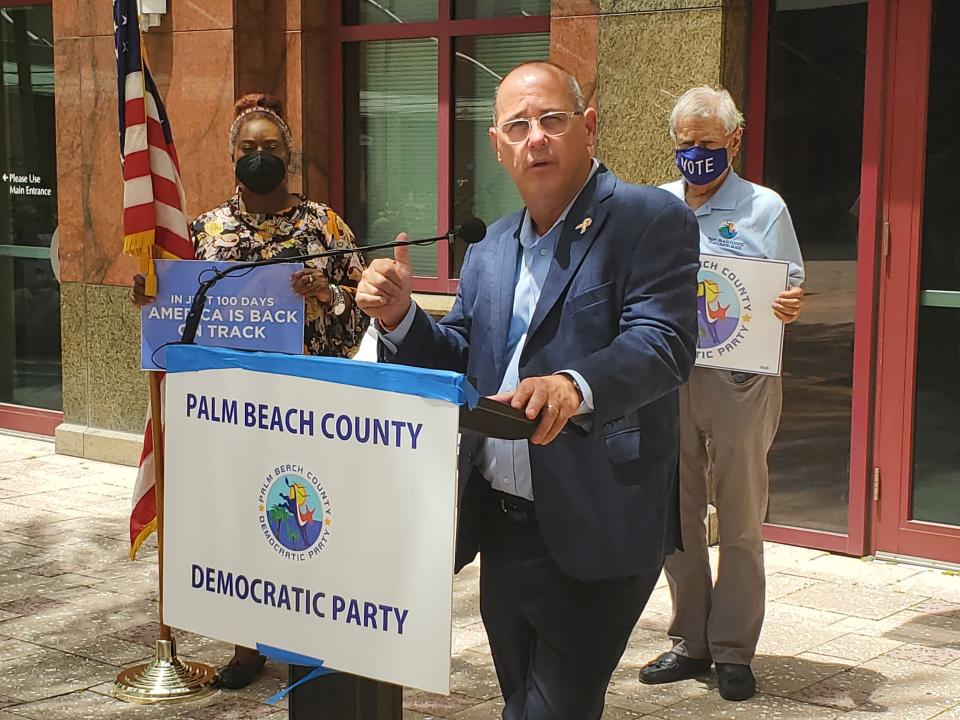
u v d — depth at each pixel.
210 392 2.13
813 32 5.79
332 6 7.31
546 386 2.17
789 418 6.01
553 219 2.71
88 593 5.48
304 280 4.12
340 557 1.99
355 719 2.19
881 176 5.70
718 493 4.30
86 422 8.09
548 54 6.73
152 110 4.25
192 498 2.16
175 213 4.29
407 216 7.28
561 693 2.67
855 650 4.74
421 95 7.14
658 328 2.47
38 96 8.59
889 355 5.76
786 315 4.12
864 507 5.86
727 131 4.24
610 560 2.57
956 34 5.49
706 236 4.36
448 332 2.79
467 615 5.16
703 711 4.16
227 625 2.14
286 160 4.47
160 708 4.22
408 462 1.91
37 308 8.79
